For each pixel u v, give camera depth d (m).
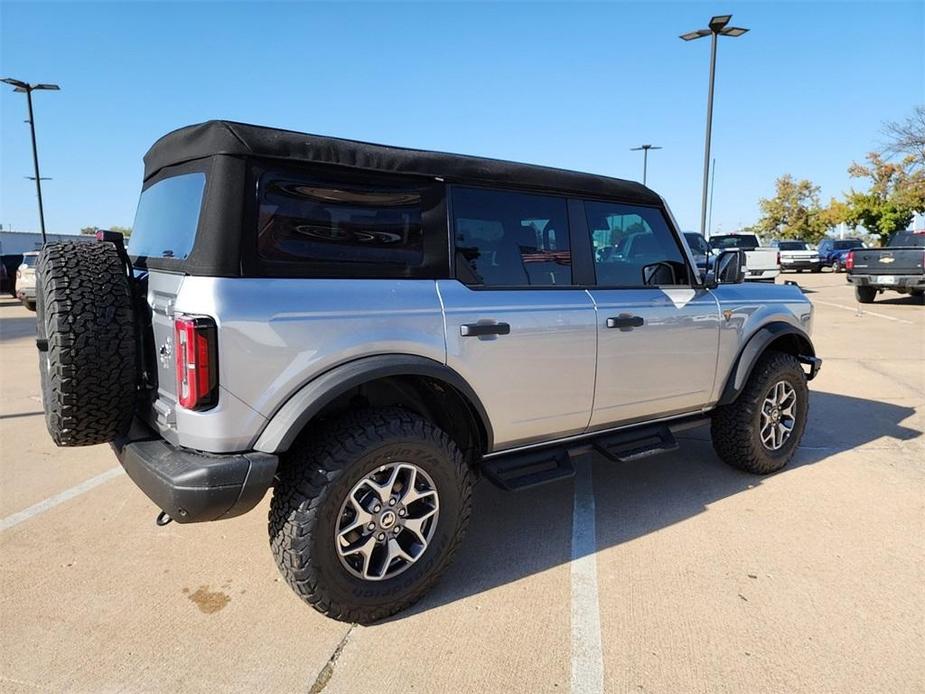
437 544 3.04
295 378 2.66
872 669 2.60
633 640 2.79
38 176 24.20
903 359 9.29
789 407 4.80
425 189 3.11
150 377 2.96
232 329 2.52
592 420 3.77
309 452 2.75
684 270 4.25
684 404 4.22
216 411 2.53
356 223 2.88
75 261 2.81
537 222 3.55
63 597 3.13
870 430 5.91
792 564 3.44
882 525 3.91
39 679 2.54
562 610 3.02
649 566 3.43
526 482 3.40
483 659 2.67
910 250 15.48
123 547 3.65
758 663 2.64
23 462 5.03
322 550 2.70
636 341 3.83
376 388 3.17
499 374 3.26
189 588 3.22
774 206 53.75
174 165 3.10
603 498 4.36
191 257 2.63
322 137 2.83
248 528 3.89
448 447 3.01
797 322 4.85
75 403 2.71
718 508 4.18
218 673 2.58
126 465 2.87
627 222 3.99
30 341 11.72
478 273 3.27
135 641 2.79
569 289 3.62
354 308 2.80
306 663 2.64
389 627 2.89
